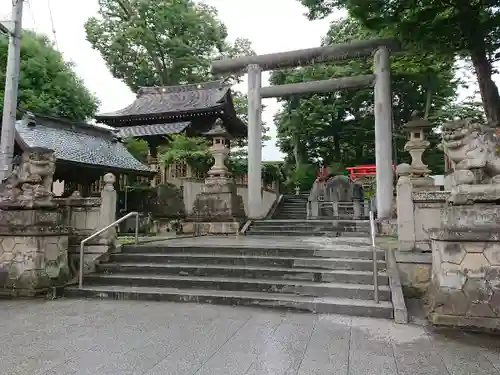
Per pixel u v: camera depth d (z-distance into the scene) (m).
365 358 3.77
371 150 33.75
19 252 6.90
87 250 8.09
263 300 5.87
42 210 7.15
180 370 3.47
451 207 5.24
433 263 5.55
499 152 5.07
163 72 29.75
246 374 3.38
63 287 6.85
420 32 10.52
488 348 4.09
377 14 10.94
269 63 15.66
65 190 15.22
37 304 6.18
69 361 3.69
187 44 29.31
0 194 7.19
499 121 10.98
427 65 17.30
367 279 6.32
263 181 22.92
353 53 14.55
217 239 11.06
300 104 30.91
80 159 13.48
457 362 3.68
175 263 7.77
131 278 7.09
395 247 7.67
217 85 25.98
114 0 27.58
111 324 4.96
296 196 24.77
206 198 14.50
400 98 28.09
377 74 14.17
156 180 19.67
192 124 23.44
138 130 22.62
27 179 7.12
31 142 12.65
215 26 29.41
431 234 5.41
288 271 6.76
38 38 22.48
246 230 13.70
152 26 27.91
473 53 11.00
